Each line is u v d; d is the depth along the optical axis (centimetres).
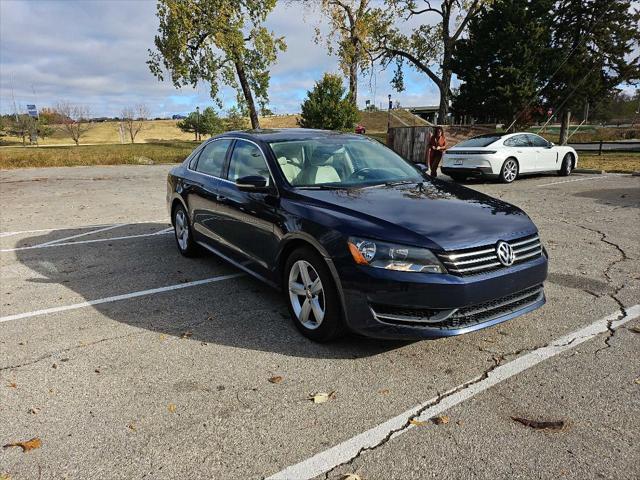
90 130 9312
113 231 804
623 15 2598
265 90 3127
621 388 306
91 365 350
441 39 3262
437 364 343
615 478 231
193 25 2784
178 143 5191
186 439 266
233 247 488
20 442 266
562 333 386
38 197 1208
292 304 398
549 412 284
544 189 1179
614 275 523
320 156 468
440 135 1384
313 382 322
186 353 366
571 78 2581
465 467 241
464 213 366
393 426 274
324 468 242
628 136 4388
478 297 323
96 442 265
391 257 323
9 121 8062
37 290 514
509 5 2609
